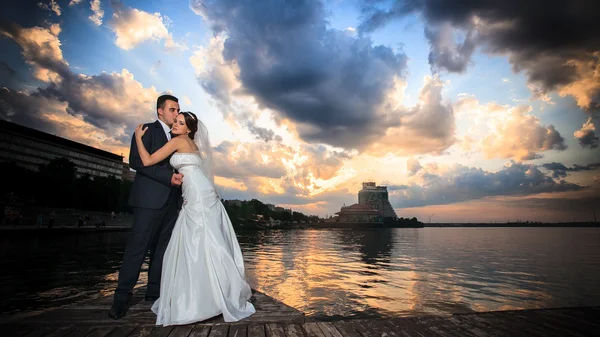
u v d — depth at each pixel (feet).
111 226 157.99
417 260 92.22
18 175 172.14
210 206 10.41
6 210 124.57
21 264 43.86
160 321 9.03
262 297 12.13
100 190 216.33
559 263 89.66
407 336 8.61
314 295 39.42
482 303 38.96
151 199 10.18
